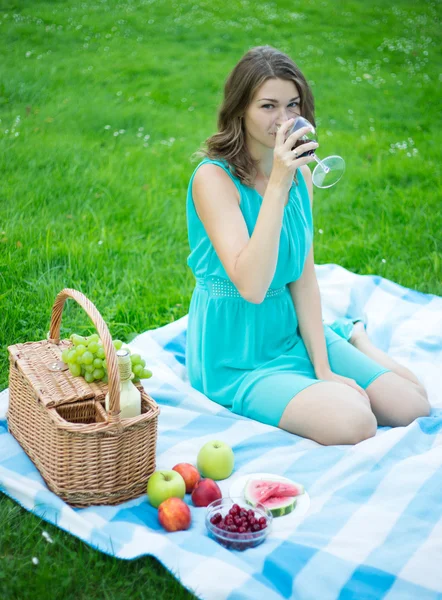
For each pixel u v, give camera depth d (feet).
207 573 7.41
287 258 10.67
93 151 22.38
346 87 30.68
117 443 8.55
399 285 15.17
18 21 34.04
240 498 8.73
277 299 11.00
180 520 8.20
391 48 35.94
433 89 31.24
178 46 33.88
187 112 26.99
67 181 19.85
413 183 21.86
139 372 9.29
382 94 30.32
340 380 10.80
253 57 9.90
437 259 16.92
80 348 9.16
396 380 10.77
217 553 7.75
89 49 32.07
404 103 29.53
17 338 13.12
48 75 28.25
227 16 38.58
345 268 17.17
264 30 37.04
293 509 8.63
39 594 7.47
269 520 8.21
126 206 19.15
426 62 34.68
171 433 10.12
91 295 14.80
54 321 10.05
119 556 7.80
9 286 14.65
